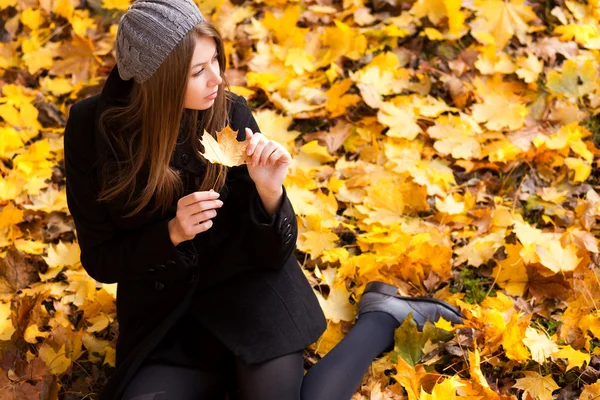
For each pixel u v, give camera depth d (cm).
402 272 224
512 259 221
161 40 146
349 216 251
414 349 200
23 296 217
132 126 163
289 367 174
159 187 163
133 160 162
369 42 299
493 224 238
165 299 176
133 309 180
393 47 296
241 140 177
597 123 271
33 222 247
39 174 259
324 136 269
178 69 149
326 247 233
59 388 200
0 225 237
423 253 223
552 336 203
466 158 258
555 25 302
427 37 300
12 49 305
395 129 263
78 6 319
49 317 219
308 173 255
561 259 215
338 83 285
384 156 264
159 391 165
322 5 312
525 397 187
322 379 180
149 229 165
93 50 297
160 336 172
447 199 241
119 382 171
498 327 198
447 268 222
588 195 247
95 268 175
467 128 264
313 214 238
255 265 180
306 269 234
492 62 284
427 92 281
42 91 292
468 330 203
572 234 227
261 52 293
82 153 170
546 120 273
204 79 154
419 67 286
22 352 208
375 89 274
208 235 178
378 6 307
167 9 147
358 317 209
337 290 221
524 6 296
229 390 187
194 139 168
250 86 287
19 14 315
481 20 295
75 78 295
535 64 281
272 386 171
